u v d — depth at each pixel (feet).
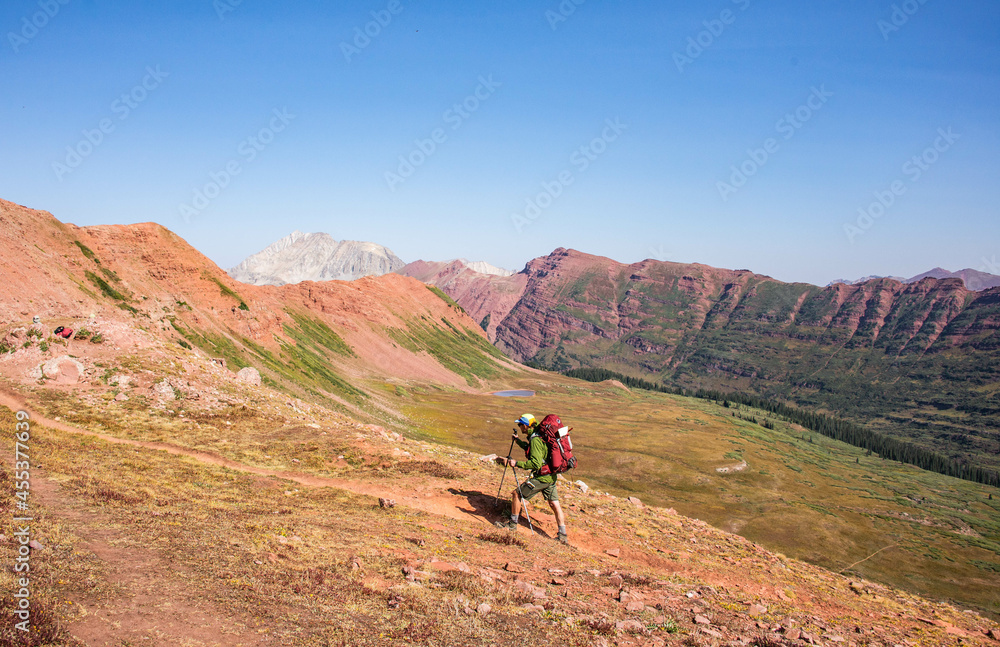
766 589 53.98
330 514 51.47
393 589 32.71
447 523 53.26
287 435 91.71
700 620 35.83
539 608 32.83
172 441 83.20
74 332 108.37
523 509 58.08
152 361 111.04
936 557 359.87
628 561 54.80
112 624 23.67
